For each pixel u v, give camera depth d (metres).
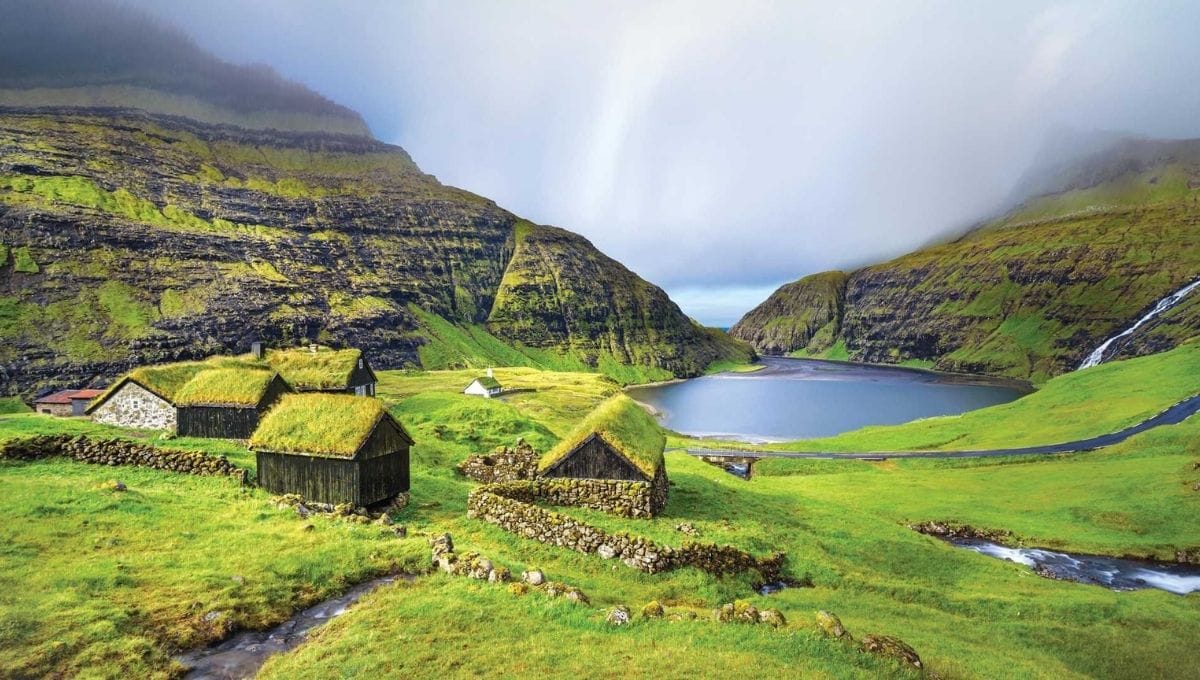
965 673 24.45
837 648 20.94
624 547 33.97
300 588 23.38
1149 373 137.75
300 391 81.94
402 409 104.75
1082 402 132.62
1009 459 101.56
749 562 37.75
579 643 19.91
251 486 39.72
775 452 118.06
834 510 58.44
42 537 25.39
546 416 141.12
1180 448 88.69
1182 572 54.34
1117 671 31.81
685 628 21.80
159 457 41.44
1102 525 64.81
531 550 34.50
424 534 31.25
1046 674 27.70
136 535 26.81
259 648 19.42
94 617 19.38
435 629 20.17
